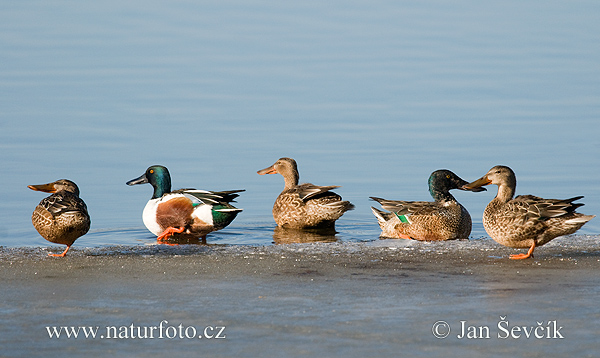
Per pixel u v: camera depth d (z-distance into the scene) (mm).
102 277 12633
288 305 10891
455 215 19297
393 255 14531
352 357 8844
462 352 9000
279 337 9531
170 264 13664
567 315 10312
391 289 11781
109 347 9305
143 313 10570
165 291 11719
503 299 11148
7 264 13664
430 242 16359
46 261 13945
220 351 9102
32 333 9781
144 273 12938
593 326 9844
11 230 20094
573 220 14172
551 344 9227
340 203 21234
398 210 19422
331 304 10922
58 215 14719
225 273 12930
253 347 9203
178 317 10375
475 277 12594
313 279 12477
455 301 11055
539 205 14359
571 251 15047
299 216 21422
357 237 20344
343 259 14133
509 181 15953
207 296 11406
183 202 20703
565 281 12234
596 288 11734
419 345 9219
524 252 14930
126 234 20688
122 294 11547
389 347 9164
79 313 10578
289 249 15211
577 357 8828
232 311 10625
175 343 9398
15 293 11609
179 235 20953
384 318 10242
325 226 21766
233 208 21016
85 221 14953
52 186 17016
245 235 20766
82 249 15680
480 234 20344
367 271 13078
